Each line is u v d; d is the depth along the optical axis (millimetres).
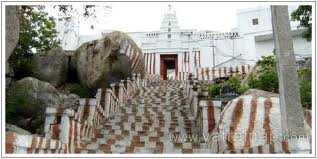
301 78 9859
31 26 12562
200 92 9883
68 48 20828
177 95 13812
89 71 12812
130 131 8797
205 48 20891
